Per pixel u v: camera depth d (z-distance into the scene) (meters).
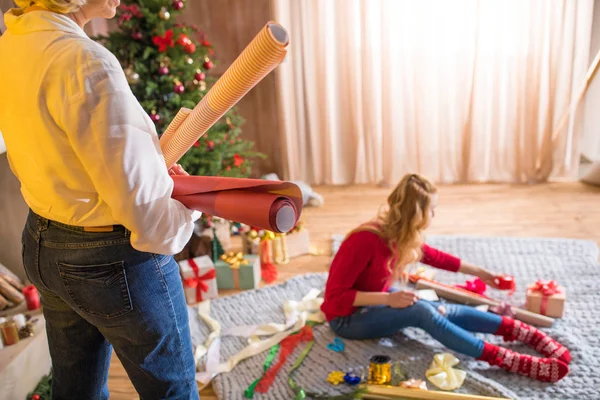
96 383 1.21
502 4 3.31
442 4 3.37
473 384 1.77
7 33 0.89
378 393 1.73
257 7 3.53
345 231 3.11
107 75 0.82
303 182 3.68
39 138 0.87
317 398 1.77
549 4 3.28
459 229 3.03
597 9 3.31
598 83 3.52
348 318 2.04
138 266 0.97
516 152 3.59
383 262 1.95
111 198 0.84
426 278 2.44
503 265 2.59
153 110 2.56
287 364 1.97
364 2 3.41
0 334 1.85
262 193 0.88
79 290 0.98
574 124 3.50
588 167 3.70
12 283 2.30
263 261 2.75
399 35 3.46
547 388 1.75
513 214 3.18
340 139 3.81
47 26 0.85
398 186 1.92
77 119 0.81
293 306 2.32
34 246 1.00
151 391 1.08
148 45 2.57
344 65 3.61
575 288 2.35
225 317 2.32
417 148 3.66
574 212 3.14
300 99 3.73
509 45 3.42
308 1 3.49
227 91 0.79
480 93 3.51
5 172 2.28
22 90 0.85
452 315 1.96
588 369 1.82
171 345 1.05
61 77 0.82
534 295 2.14
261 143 3.84
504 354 1.82
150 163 0.85
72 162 0.88
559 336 2.00
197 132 0.88
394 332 2.01
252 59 0.73
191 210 0.94
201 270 2.46
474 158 3.64
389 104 3.58
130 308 0.98
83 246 0.95
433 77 3.55
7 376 1.73
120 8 2.53
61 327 1.13
